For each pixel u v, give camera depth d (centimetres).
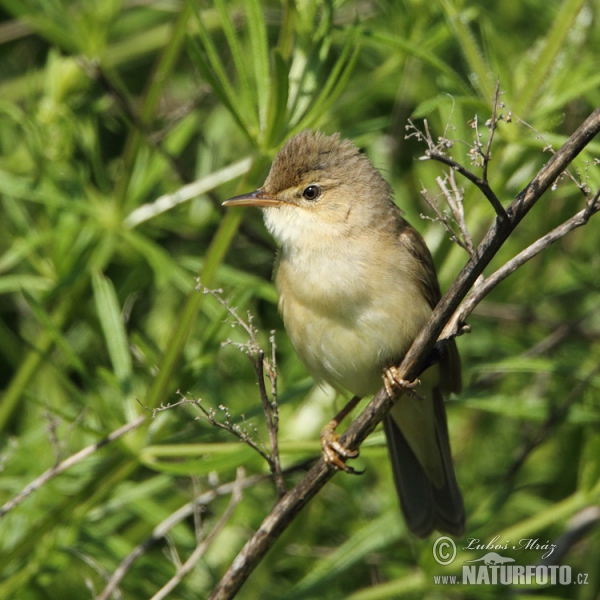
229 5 1187
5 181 1081
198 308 902
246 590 1034
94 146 1127
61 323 1084
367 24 1190
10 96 1288
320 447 891
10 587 938
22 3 1090
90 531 997
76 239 1096
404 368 688
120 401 1087
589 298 1245
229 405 1060
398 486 942
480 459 1185
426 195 645
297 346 920
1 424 1077
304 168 902
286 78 814
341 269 874
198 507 889
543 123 978
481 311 1204
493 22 1164
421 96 1191
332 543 1095
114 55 1273
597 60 1074
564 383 1160
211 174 1158
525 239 1214
